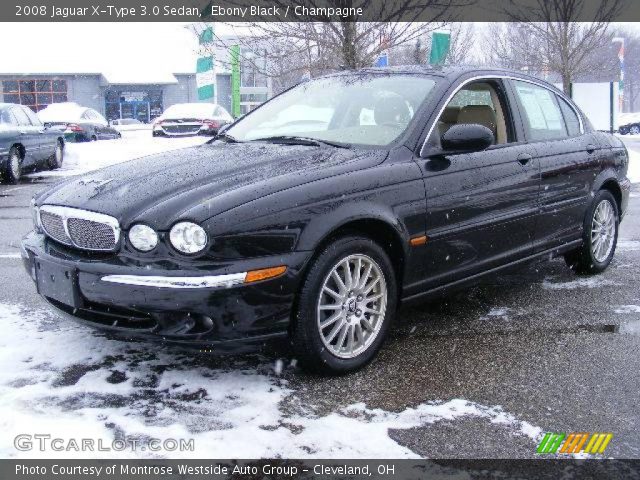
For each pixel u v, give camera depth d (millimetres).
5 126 12117
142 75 40406
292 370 3414
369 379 3322
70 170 14664
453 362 3545
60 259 3229
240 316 3006
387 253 3609
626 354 3666
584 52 17250
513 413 2975
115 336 3188
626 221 7730
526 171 4293
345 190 3311
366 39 9344
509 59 20672
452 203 3766
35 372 3324
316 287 3180
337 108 4289
